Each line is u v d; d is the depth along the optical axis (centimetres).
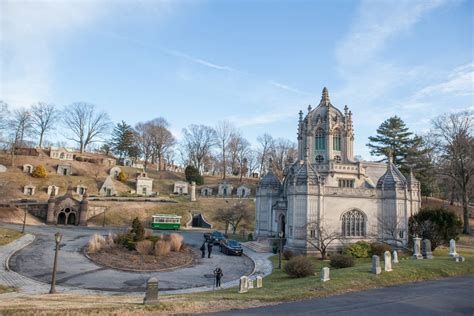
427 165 8425
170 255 4694
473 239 6059
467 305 1995
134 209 8825
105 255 4475
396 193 5547
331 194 5422
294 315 1788
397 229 5475
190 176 12019
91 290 3103
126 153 14562
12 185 9256
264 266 4478
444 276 2944
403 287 2508
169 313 1839
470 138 6762
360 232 5519
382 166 6969
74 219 7944
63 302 2180
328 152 6338
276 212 6062
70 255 4509
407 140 8794
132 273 3838
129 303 2106
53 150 11881
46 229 6656
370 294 2286
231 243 5419
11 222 7131
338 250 5266
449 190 8869
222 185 11606
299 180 5378
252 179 13725
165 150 14825
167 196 10344
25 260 4109
